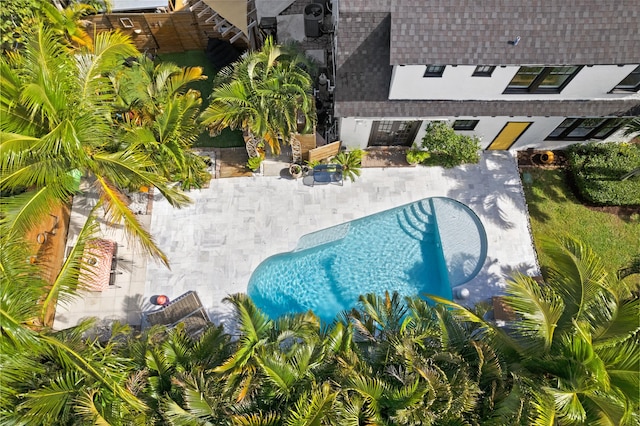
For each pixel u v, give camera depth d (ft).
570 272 43.19
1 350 37.73
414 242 69.82
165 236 67.46
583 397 38.11
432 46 50.85
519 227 68.08
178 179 67.36
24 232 45.19
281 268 67.36
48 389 39.78
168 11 77.51
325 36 70.79
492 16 50.14
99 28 76.38
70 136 43.91
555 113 60.44
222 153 73.61
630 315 39.37
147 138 53.47
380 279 67.92
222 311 63.57
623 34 49.55
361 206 69.87
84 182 70.95
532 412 37.09
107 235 67.21
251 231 68.18
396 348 42.27
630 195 65.92
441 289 67.10
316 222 69.00
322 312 66.23
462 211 70.13
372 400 41.04
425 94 59.06
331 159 71.36
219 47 77.71
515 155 73.46
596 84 56.13
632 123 60.59
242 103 57.93
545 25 49.90
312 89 65.36
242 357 43.39
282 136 62.34
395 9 50.90
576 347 38.24
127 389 42.96
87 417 38.52
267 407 43.52
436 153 71.56
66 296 45.03
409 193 70.54
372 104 60.44
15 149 41.98
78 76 48.83
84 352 41.73
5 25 55.62
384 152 73.20
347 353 43.80
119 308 63.57
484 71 55.06
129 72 57.72
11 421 38.29
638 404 35.88
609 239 67.05
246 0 72.08
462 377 41.09
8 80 42.29
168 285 64.85
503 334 44.50
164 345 46.88
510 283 42.22
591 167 67.72
